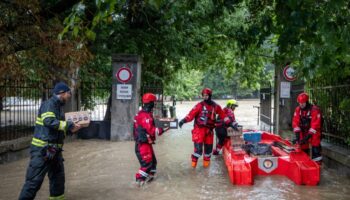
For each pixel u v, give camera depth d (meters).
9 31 9.80
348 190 6.84
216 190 6.89
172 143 12.99
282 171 7.91
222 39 17.47
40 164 5.39
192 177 7.94
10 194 6.62
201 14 14.84
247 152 8.57
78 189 7.02
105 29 13.53
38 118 5.55
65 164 9.30
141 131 7.34
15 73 9.99
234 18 16.55
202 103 8.94
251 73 19.83
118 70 13.23
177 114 26.78
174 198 6.41
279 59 6.18
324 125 9.81
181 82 21.23
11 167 8.77
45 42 10.03
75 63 10.86
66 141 13.05
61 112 5.64
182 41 15.49
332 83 9.26
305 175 7.15
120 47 14.48
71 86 12.52
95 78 15.48
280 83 12.75
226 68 20.83
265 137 9.93
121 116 13.30
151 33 15.12
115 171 8.51
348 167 7.68
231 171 7.36
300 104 8.44
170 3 9.78
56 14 10.79
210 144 8.95
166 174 8.23
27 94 11.46
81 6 4.32
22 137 10.49
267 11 6.79
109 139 13.68
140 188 7.08
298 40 4.97
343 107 8.08
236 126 9.44
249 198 6.38
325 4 4.50
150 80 17.12
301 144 8.29
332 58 5.24
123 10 13.88
